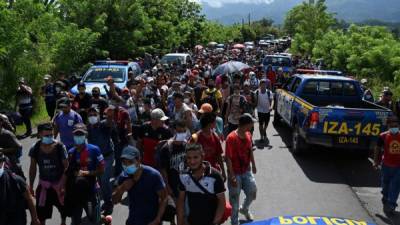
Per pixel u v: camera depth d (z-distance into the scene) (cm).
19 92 1449
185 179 504
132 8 2798
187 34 4494
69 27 2238
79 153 675
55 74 2125
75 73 2242
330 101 1387
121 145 940
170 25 3616
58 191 664
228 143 708
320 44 3822
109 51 2770
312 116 1124
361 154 1245
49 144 660
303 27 5475
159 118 732
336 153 1298
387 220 810
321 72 1673
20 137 1441
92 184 688
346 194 947
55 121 873
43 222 675
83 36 2228
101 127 803
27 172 1056
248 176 728
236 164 713
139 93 1179
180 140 654
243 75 2002
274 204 873
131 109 1104
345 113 1110
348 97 1388
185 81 1577
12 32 1722
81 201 670
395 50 2625
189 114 852
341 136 1116
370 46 2925
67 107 866
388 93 1387
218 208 503
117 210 825
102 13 2672
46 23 2105
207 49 5616
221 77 1470
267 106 1393
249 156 725
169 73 1931
